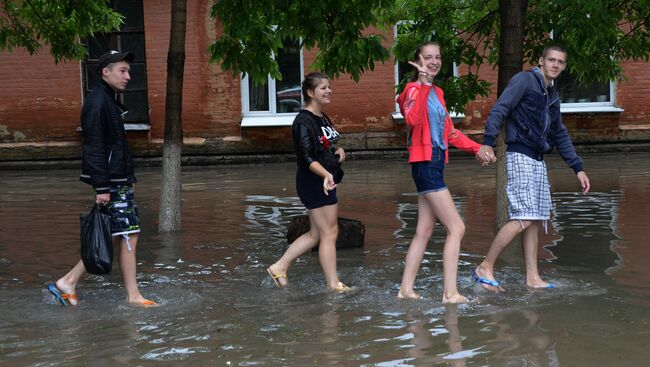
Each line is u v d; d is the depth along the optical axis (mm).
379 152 21859
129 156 6777
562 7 9867
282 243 9641
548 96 7152
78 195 14922
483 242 9430
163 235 10375
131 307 6625
